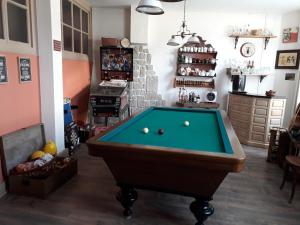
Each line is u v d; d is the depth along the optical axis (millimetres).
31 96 3113
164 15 5418
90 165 3420
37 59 3197
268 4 4602
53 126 3352
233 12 5297
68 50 4488
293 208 2514
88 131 4371
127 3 5023
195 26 5457
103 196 2623
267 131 4453
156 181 1982
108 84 5133
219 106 5566
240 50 5488
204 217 1961
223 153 1670
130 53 5508
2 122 2631
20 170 2670
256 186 2963
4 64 2604
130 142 1999
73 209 2377
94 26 5559
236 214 2367
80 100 5059
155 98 5734
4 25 2621
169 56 5574
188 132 2381
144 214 2326
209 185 1846
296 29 5098
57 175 2723
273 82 5539
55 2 3180
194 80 5645
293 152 3250
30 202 2475
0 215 2254
